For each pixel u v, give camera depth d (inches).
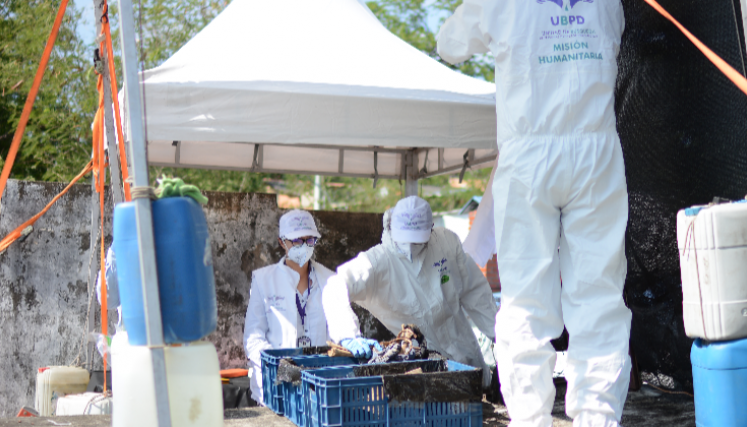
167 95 131.1
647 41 134.3
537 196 88.0
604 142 88.2
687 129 123.3
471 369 90.0
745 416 68.5
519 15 90.4
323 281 154.3
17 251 184.9
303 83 136.0
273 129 139.6
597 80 88.1
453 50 101.9
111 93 137.5
